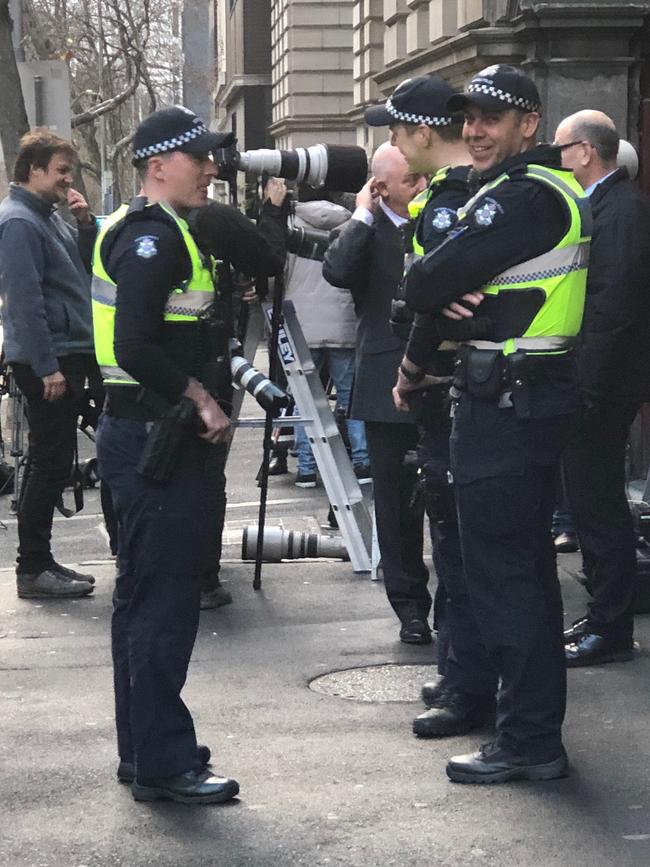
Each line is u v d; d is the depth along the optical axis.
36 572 7.41
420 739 5.06
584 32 10.63
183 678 4.52
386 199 6.25
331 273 6.29
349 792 4.57
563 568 7.53
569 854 4.06
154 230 4.34
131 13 36.97
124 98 33.69
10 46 13.54
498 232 4.32
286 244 6.90
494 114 4.38
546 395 4.45
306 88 32.53
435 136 5.11
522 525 4.50
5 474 10.95
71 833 4.32
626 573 5.83
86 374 7.43
